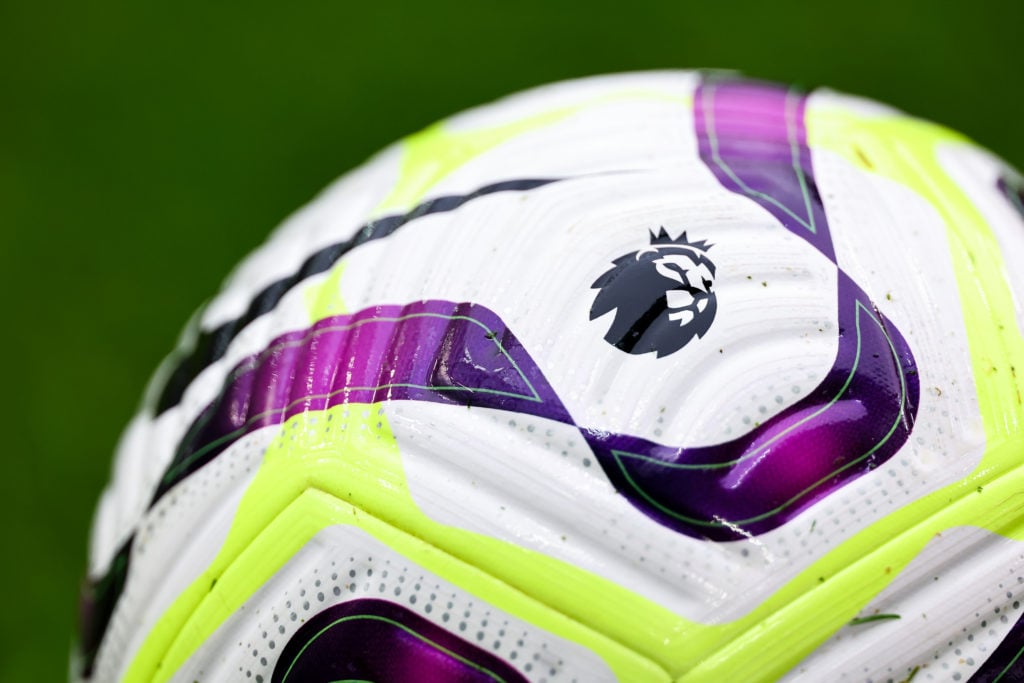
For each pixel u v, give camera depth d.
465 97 4.63
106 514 1.72
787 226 1.41
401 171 1.76
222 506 1.41
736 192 1.46
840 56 4.60
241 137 4.67
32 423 4.08
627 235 1.39
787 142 1.62
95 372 4.17
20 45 4.96
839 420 1.28
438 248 1.47
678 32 4.76
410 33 4.91
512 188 1.52
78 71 4.88
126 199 4.56
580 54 4.73
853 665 1.23
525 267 1.39
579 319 1.33
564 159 1.58
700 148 1.58
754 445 1.27
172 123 4.74
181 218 4.49
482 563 1.27
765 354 1.30
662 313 1.32
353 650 1.30
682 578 1.24
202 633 1.39
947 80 4.49
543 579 1.25
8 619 3.74
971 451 1.29
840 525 1.25
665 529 1.25
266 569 1.35
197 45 4.95
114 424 4.06
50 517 3.91
